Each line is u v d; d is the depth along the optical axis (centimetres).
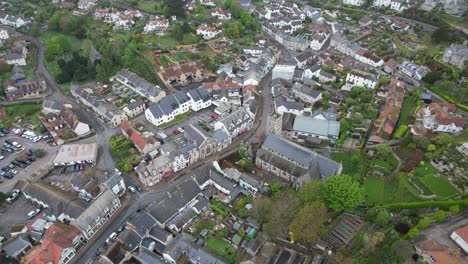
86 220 11512
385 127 15275
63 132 16325
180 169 14412
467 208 11456
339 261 9925
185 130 15425
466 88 16750
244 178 13350
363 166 13662
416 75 19512
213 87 19025
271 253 11031
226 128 15350
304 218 10306
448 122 14712
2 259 11150
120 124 17162
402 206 11638
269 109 18138
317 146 15288
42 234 11731
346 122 15975
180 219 11938
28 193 12875
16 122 17212
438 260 9681
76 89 18850
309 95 18050
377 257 9869
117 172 14162
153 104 18400
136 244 11169
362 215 11844
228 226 12031
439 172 12938
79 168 14575
